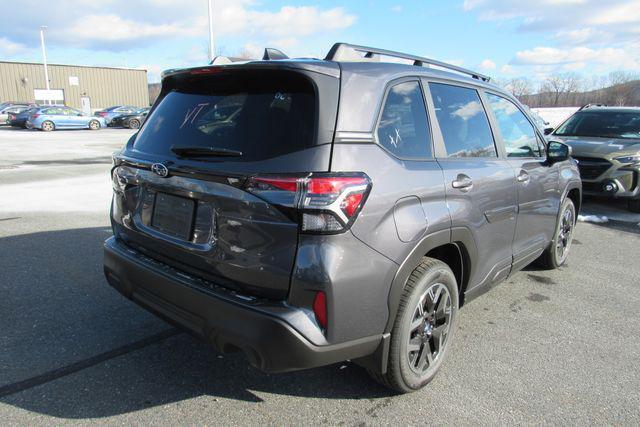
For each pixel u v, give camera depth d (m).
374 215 2.46
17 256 5.29
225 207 2.47
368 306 2.49
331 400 2.94
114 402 2.84
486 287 3.70
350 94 2.54
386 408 2.88
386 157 2.62
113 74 53.50
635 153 7.98
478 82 3.82
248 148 2.48
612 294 4.80
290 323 2.28
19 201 8.27
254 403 2.88
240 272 2.45
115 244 3.25
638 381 3.25
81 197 8.68
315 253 2.27
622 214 8.45
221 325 2.44
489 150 3.71
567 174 5.11
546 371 3.34
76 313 3.95
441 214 2.88
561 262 5.54
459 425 2.75
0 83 46.56
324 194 2.26
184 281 2.64
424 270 2.86
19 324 3.73
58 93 50.00
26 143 20.44
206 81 2.99
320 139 2.37
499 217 3.64
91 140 22.56
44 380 3.03
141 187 3.04
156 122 3.17
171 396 2.92
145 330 3.70
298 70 2.47
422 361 2.99
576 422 2.80
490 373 3.29
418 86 3.09
